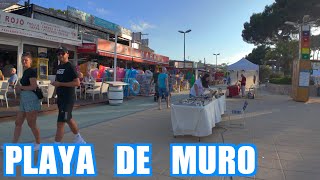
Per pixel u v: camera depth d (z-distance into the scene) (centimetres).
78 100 1507
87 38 2289
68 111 620
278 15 4225
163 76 1401
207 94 1048
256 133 885
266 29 4616
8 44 1470
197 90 1101
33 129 628
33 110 619
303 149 708
